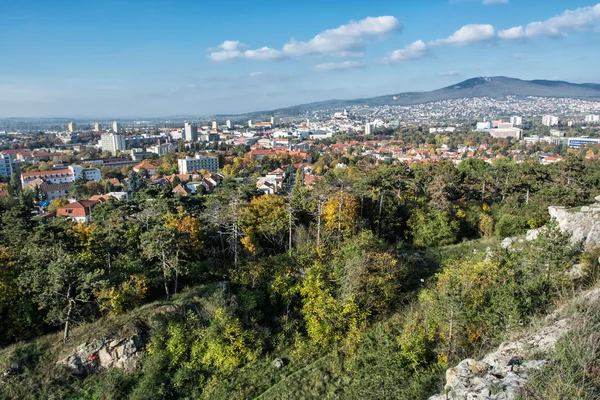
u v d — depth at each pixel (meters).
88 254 38.66
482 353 24.30
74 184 133.25
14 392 28.50
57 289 31.70
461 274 31.28
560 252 28.50
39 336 33.09
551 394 14.44
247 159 192.88
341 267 40.03
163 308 35.06
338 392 27.97
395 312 36.59
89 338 31.70
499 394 15.35
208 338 33.00
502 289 25.91
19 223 47.28
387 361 25.50
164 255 38.00
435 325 28.58
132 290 35.41
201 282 41.28
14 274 34.88
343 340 34.16
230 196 54.72
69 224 45.53
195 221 46.38
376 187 60.28
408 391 23.84
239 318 35.91
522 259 32.31
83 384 30.22
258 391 29.97
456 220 59.53
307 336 35.97
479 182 73.00
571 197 53.53
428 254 52.31
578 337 17.12
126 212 53.62
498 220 59.31
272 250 51.03
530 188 67.00
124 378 30.80
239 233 45.22
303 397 28.41
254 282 40.66
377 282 37.03
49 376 29.81
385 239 58.50
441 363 25.77
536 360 17.17
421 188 70.94
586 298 22.52
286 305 39.16
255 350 33.50
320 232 51.06
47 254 35.94
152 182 140.62
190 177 152.38
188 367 32.03
